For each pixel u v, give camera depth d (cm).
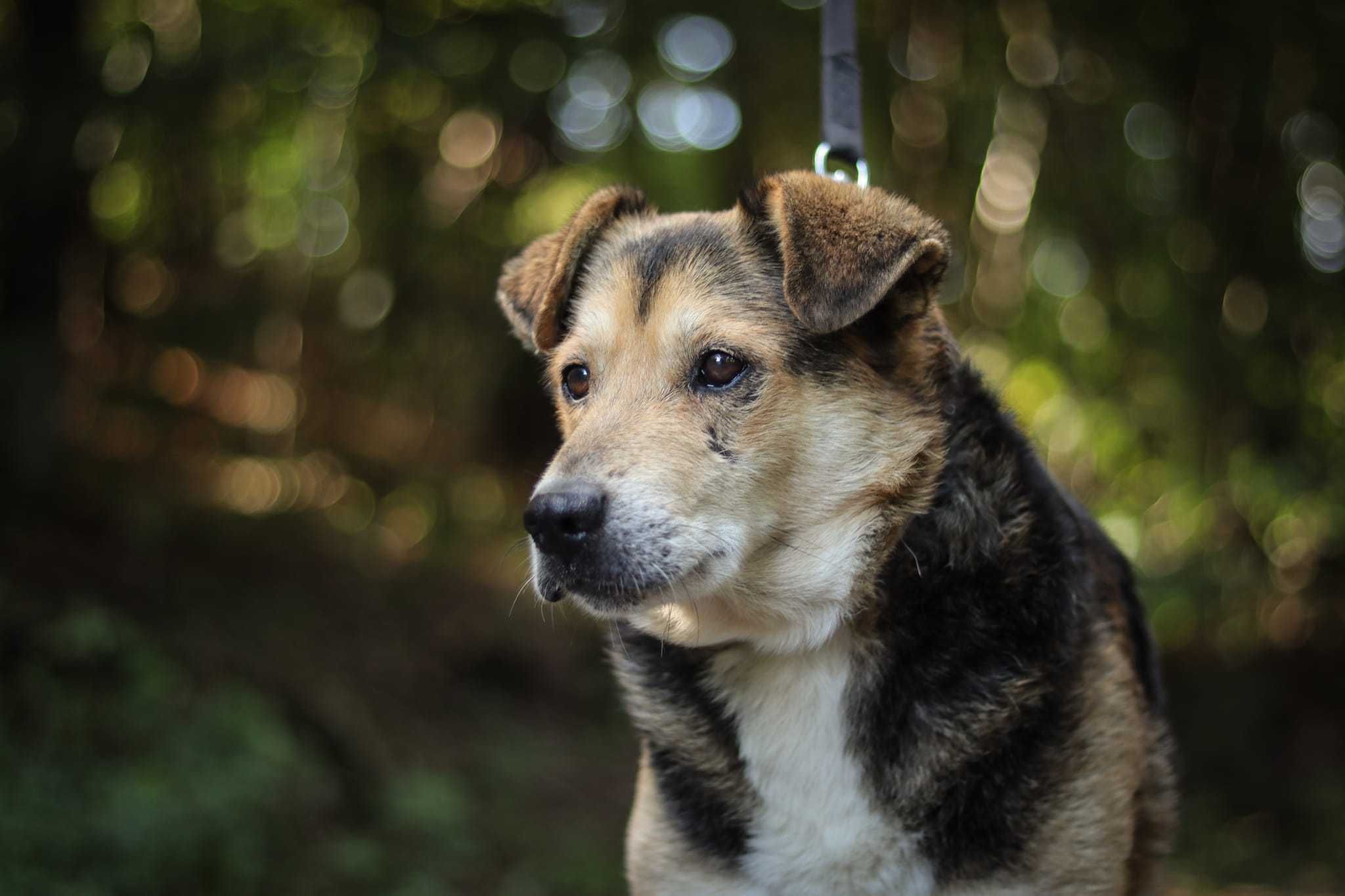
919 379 301
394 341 970
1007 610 285
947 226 759
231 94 681
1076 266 802
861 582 291
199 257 884
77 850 499
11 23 682
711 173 833
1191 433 783
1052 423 822
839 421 293
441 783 674
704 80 764
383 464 1112
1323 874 688
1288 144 744
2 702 562
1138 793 300
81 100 652
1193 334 754
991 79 734
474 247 875
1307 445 773
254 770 575
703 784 298
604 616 284
